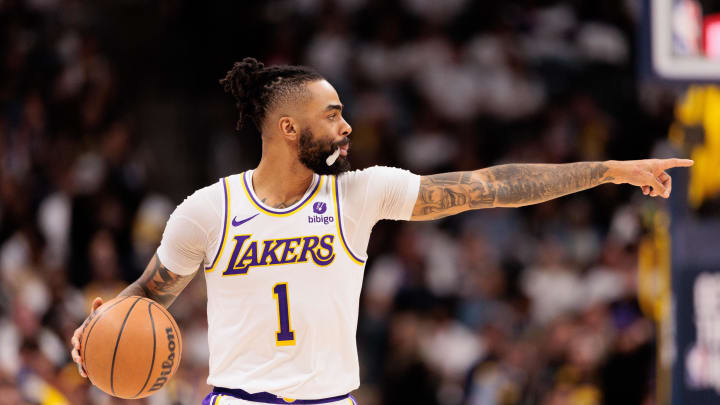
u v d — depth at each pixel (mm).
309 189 6777
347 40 23312
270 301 6613
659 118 22172
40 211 19391
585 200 20688
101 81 21516
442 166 21953
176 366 6949
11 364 15125
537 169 6973
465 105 22656
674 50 10773
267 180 6797
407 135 22484
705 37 10805
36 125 20969
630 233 18469
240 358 6688
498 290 18969
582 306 18078
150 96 23125
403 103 22891
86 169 19469
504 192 6855
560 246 19609
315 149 6664
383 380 17750
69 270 17703
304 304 6578
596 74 23109
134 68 23203
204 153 22875
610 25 23578
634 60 23297
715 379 11000
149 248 18781
